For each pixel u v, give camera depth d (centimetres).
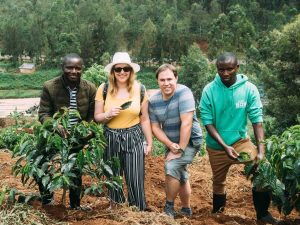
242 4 6391
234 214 353
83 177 412
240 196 422
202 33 5859
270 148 298
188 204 343
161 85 310
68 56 309
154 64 5356
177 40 5341
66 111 289
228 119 324
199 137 324
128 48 5775
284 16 5922
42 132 282
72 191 310
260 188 305
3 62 5600
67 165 279
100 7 6544
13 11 6894
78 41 5366
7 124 1034
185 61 3650
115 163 302
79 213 292
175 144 316
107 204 334
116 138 312
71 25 5762
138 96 316
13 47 5428
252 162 311
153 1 6788
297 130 303
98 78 558
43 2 6850
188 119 311
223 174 341
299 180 293
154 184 438
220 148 331
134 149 314
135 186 317
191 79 3600
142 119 321
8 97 4066
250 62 3906
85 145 298
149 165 492
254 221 316
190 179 462
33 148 286
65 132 289
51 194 313
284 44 1992
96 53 5491
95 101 318
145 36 5344
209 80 3497
